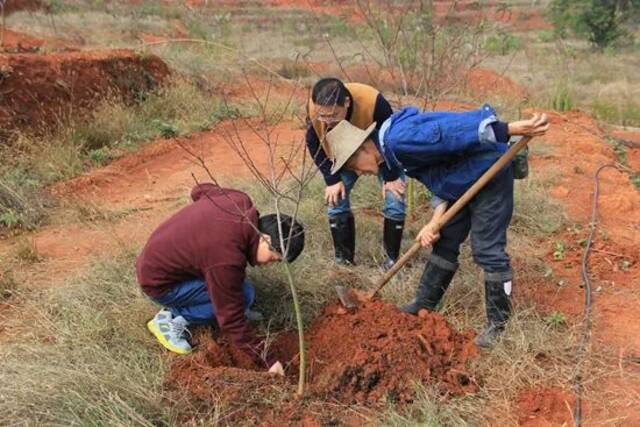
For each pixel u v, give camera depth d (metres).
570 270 4.89
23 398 3.22
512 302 4.08
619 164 7.71
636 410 3.38
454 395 3.45
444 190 3.63
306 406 3.35
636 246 5.22
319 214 5.31
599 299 4.46
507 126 3.26
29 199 6.12
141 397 3.28
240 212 3.52
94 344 3.67
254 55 15.17
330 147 3.79
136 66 9.75
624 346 3.92
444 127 3.34
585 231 5.51
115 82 9.26
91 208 6.06
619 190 6.69
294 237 3.47
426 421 3.24
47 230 5.74
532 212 5.70
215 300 3.51
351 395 3.41
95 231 5.65
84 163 7.46
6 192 5.98
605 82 15.60
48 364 3.51
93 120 8.30
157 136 8.57
